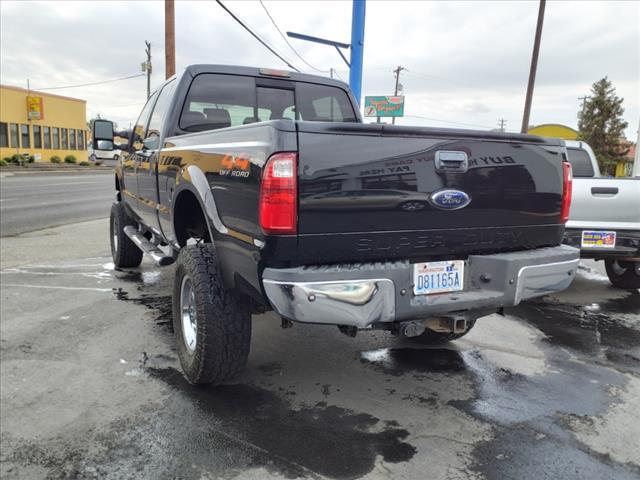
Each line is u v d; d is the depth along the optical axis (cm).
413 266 289
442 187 289
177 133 445
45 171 3544
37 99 4066
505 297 303
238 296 323
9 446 275
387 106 5091
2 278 639
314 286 254
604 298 602
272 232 253
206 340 318
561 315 530
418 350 423
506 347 435
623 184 556
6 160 3731
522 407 329
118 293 574
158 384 351
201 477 252
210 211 317
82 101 4778
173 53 1438
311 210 256
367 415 315
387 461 268
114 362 386
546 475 258
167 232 447
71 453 270
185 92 450
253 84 482
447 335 422
